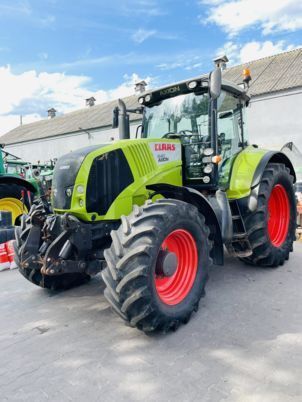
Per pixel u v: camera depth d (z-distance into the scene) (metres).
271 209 4.75
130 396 2.14
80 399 2.14
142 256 2.67
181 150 3.96
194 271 3.20
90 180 3.22
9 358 2.64
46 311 3.51
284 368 2.36
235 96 4.57
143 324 2.75
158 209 2.89
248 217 4.20
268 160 4.37
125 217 2.87
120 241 2.74
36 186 7.91
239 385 2.20
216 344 2.70
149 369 2.41
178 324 2.97
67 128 28.69
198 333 2.89
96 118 27.72
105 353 2.65
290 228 4.75
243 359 2.48
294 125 17.86
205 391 2.16
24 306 3.67
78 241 3.10
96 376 2.36
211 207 3.42
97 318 3.29
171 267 2.95
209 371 2.36
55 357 2.63
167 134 4.17
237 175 4.28
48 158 29.61
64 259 3.08
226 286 3.95
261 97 18.75
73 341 2.86
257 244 4.20
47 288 4.04
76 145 27.52
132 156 3.45
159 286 3.02
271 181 4.33
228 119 4.38
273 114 18.45
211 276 4.31
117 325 3.12
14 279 4.73
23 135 32.84
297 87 17.64
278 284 3.96
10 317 3.41
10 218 5.92
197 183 3.90
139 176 3.46
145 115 4.54
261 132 18.81
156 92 4.29
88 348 2.74
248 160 4.40
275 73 20.14
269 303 3.43
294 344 2.65
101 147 3.37
